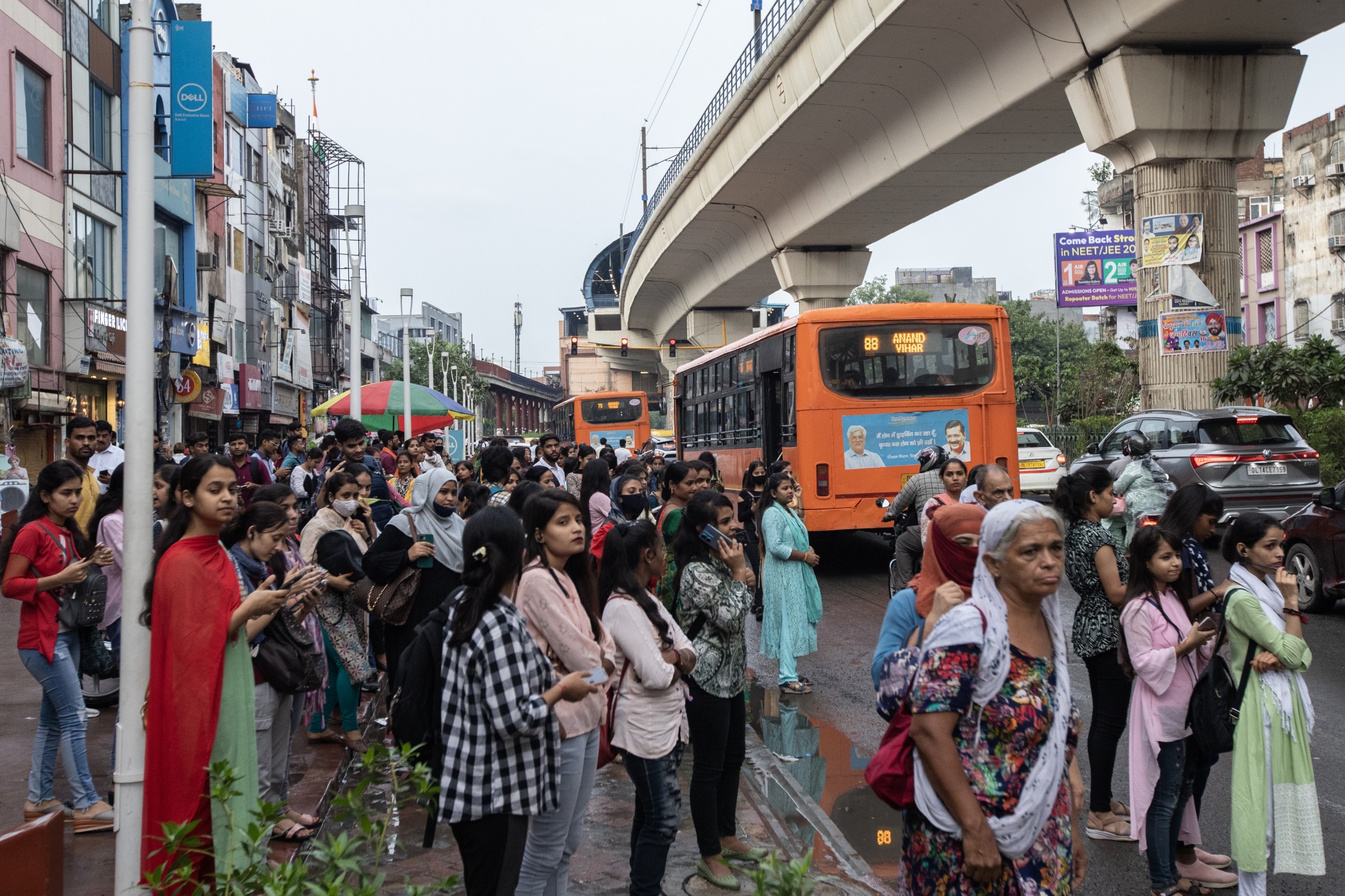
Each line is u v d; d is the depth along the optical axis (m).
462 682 3.73
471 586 3.80
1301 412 21.17
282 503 5.99
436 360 81.81
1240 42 19.31
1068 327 65.00
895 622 4.14
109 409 25.58
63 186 22.95
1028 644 3.08
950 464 8.02
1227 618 4.66
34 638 5.71
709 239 45.03
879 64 23.52
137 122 5.04
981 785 2.97
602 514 8.20
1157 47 19.20
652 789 4.54
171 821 3.95
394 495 11.01
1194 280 19.73
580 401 40.69
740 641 5.22
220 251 36.22
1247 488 16.14
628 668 4.59
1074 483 5.71
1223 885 5.04
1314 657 9.68
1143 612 4.90
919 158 26.36
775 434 16.80
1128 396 40.28
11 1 20.67
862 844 5.44
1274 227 45.09
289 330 45.94
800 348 14.67
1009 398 14.78
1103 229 41.34
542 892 4.14
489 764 3.73
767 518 8.96
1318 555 11.55
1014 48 21.30
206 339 32.88
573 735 4.14
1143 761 4.89
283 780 5.70
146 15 5.12
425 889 3.44
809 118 27.31
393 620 6.94
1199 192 19.69
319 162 56.94
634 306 67.94
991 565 3.07
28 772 6.78
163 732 4.02
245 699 4.26
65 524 6.00
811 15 24.19
